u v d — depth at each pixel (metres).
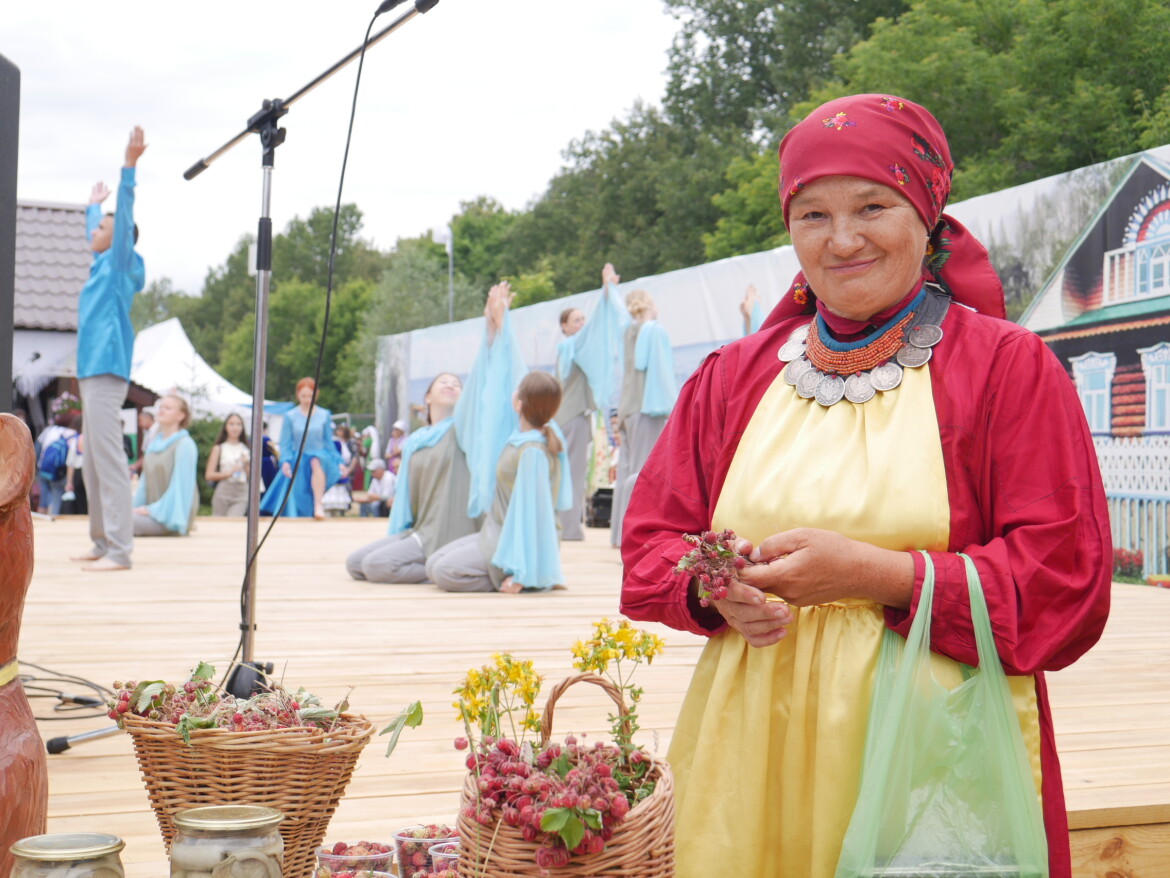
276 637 4.37
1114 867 2.19
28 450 1.42
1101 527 1.35
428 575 6.45
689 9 30.72
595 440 11.91
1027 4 17.05
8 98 2.00
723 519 1.48
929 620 1.31
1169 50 15.95
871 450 1.40
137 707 1.69
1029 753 1.36
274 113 2.74
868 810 1.29
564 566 7.53
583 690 3.38
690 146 30.75
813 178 1.39
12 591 1.44
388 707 3.13
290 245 59.34
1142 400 6.36
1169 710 3.12
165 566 7.11
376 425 16.55
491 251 49.31
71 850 1.22
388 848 1.82
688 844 1.43
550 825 1.19
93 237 6.19
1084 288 6.72
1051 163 16.53
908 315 1.46
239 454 13.20
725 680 1.46
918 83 17.61
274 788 1.64
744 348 1.60
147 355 20.62
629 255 28.95
